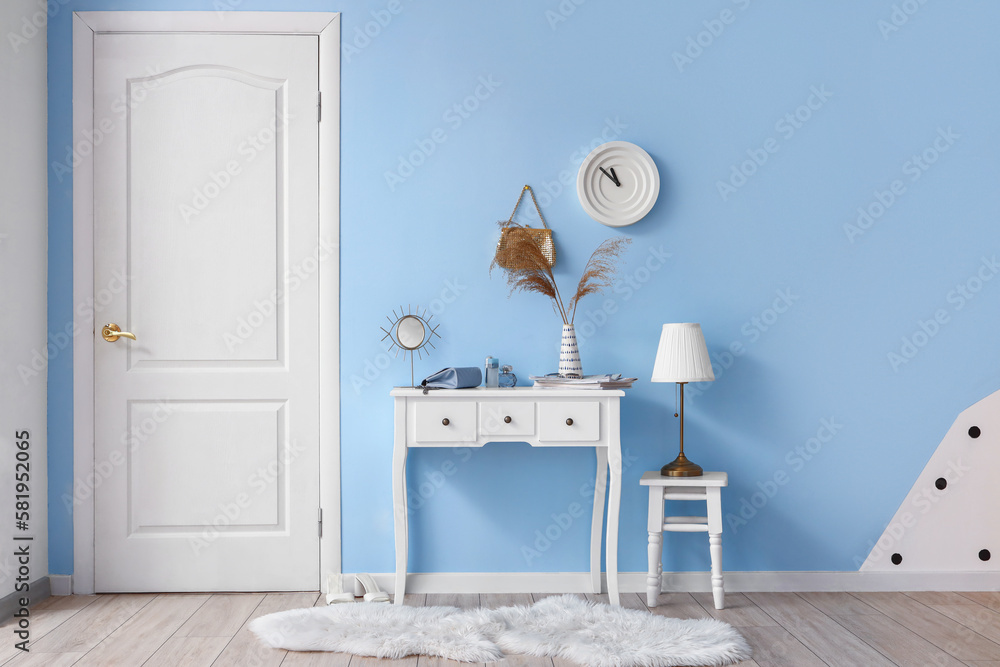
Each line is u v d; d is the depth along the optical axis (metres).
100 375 2.65
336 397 2.69
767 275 2.71
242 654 2.08
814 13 2.72
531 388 2.49
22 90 2.51
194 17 2.68
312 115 2.70
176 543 2.65
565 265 2.72
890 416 2.73
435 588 2.67
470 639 2.11
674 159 2.71
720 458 2.71
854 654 2.08
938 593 2.67
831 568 2.72
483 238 2.72
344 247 2.70
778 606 2.52
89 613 2.43
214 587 2.66
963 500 2.72
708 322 2.71
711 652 2.03
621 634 2.16
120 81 2.66
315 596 2.62
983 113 2.69
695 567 2.71
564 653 2.07
